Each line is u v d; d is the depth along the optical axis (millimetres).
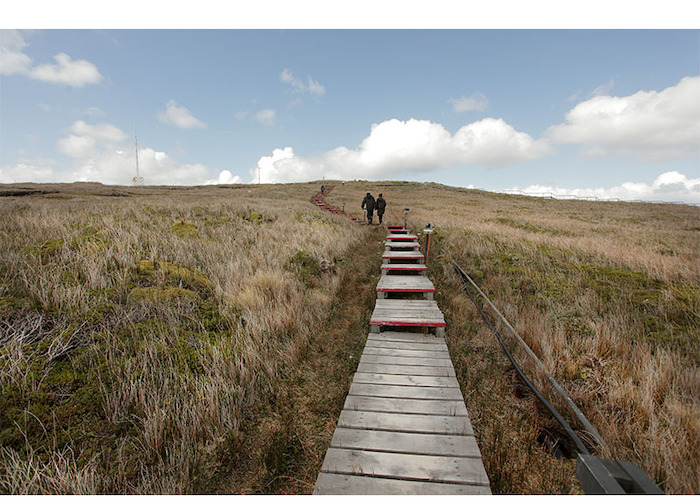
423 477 2330
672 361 3658
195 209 11250
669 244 10438
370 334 4895
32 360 3072
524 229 13852
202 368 3615
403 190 47938
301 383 3852
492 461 2689
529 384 3525
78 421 2795
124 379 3178
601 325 4582
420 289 6000
